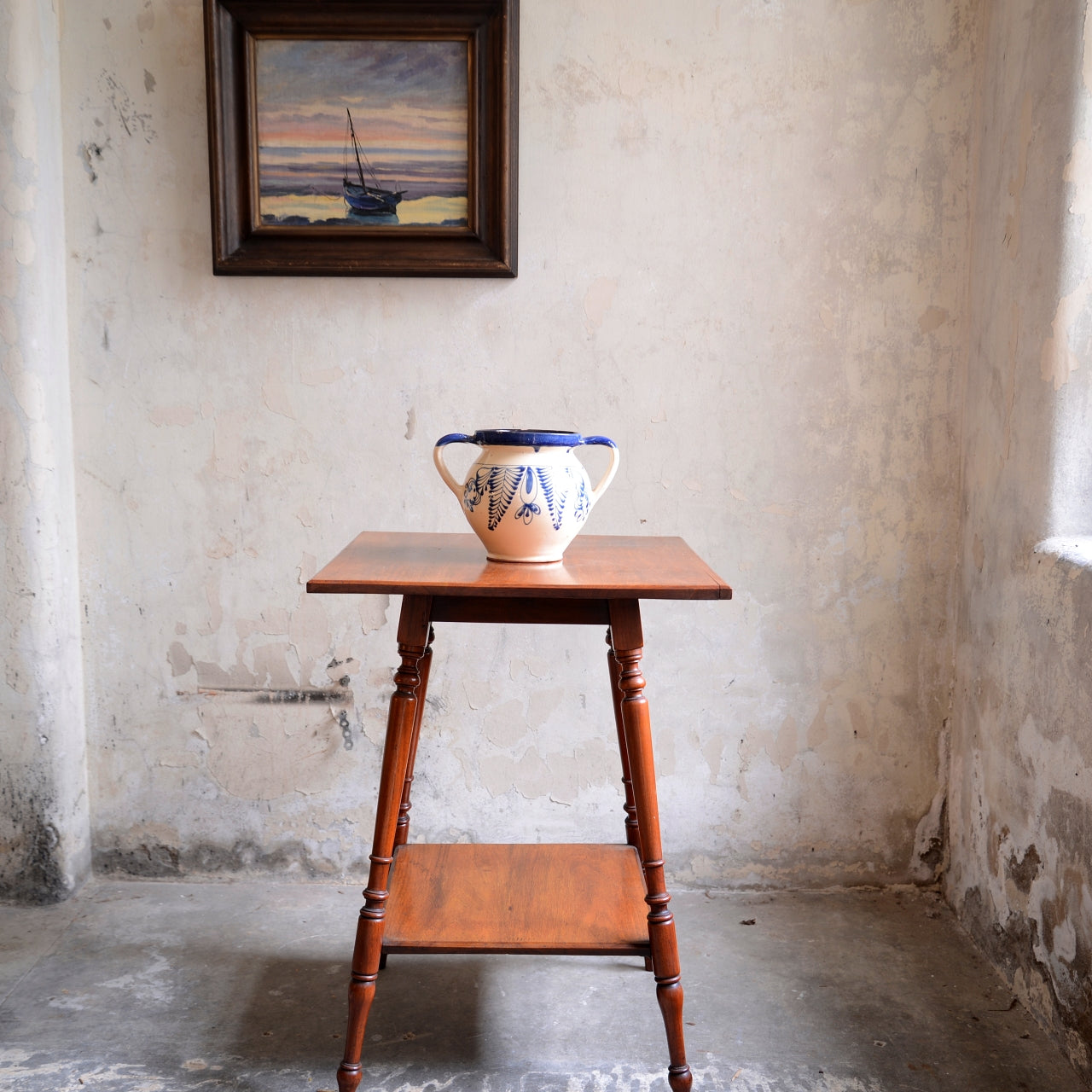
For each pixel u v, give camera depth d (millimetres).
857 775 2418
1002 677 2074
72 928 2221
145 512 2348
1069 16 1810
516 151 2205
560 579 1533
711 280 2279
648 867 1610
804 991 2014
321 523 2352
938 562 2354
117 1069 1746
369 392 2312
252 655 2391
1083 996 1730
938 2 2199
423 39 2174
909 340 2295
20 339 2162
